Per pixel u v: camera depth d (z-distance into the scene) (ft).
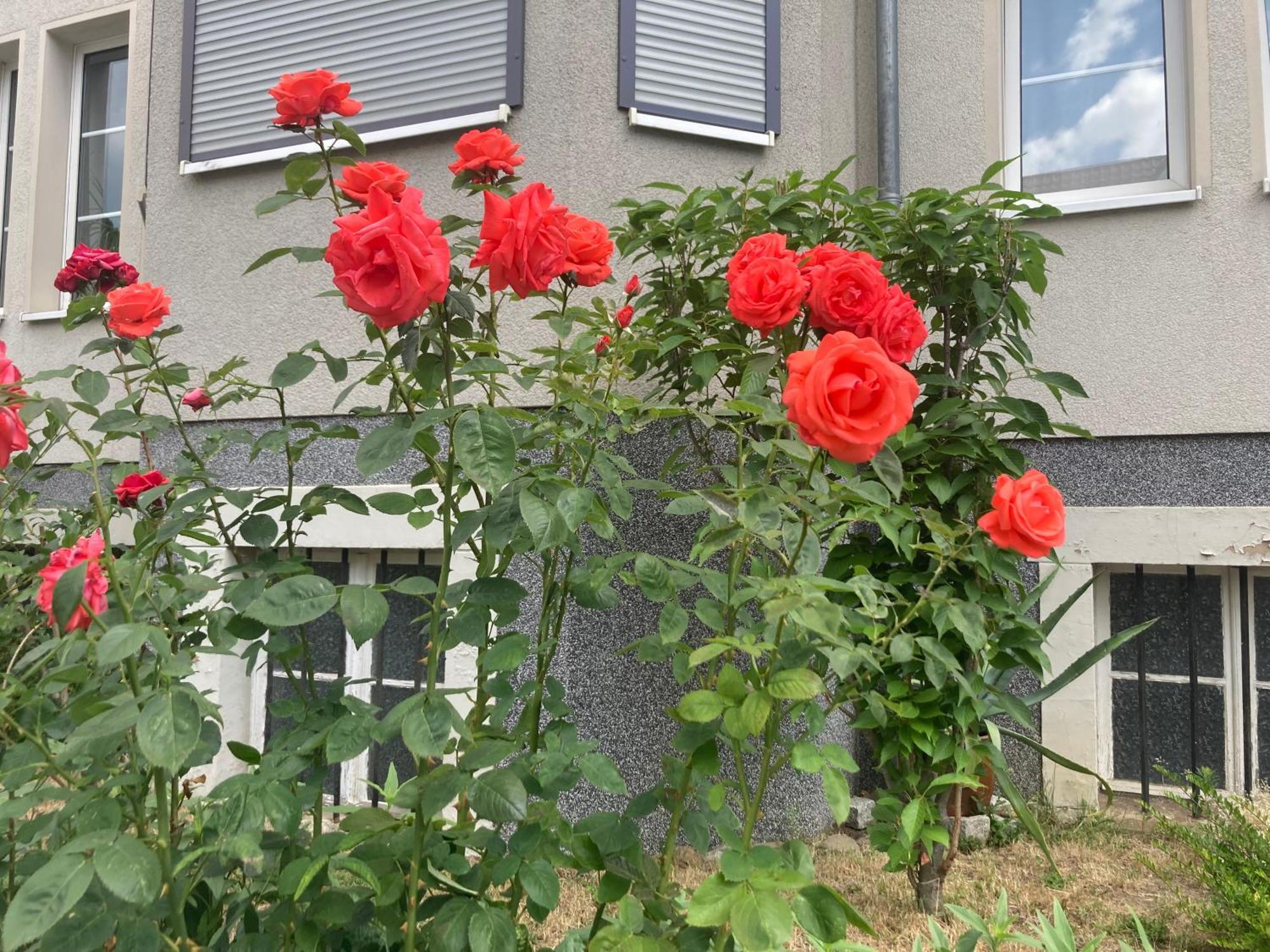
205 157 13.92
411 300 3.76
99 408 15.24
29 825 4.17
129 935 3.51
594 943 3.78
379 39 13.17
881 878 9.42
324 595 3.81
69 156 18.65
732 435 11.16
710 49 12.58
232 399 6.17
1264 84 12.53
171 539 5.43
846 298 5.15
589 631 10.77
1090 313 12.75
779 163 12.78
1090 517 12.11
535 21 12.40
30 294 17.70
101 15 17.65
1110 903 8.59
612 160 12.09
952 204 9.40
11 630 7.26
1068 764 9.08
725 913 3.44
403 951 4.21
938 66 13.94
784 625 4.39
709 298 9.57
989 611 8.51
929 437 9.08
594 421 5.44
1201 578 12.25
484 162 5.35
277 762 4.21
